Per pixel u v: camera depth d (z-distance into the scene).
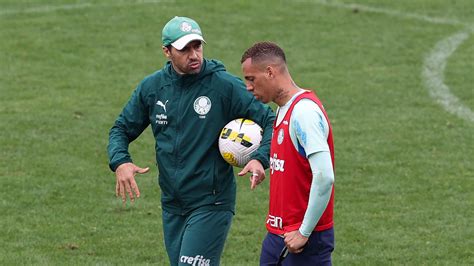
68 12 71.56
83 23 69.00
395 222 37.66
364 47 64.62
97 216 38.56
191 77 26.91
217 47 64.12
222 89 26.94
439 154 45.75
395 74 59.12
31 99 54.47
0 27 67.94
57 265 33.53
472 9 73.62
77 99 54.50
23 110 52.38
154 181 42.69
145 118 27.95
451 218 37.97
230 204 27.50
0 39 65.38
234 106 27.00
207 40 65.50
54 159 45.31
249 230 37.03
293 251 23.97
